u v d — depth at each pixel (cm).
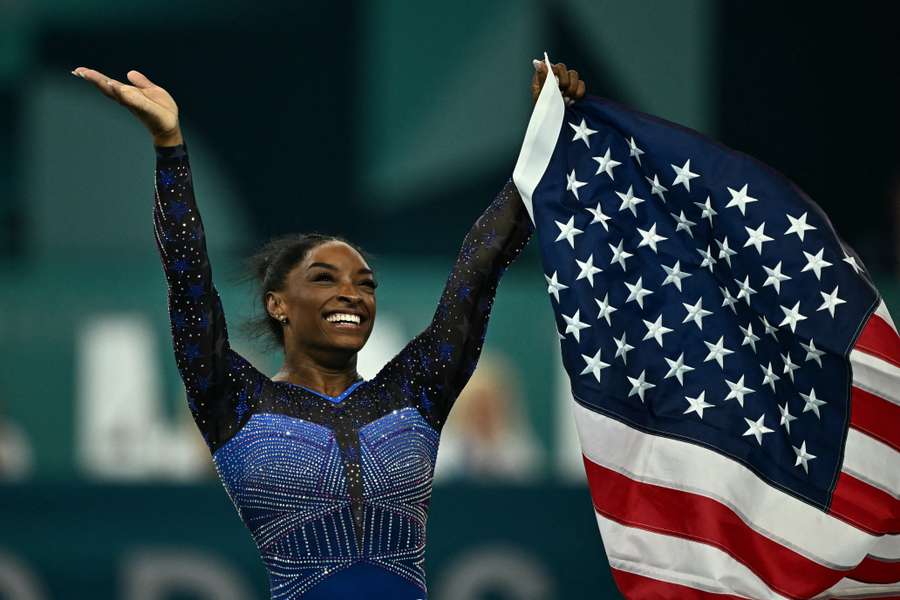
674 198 1596
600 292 1566
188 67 4597
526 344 3706
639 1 4606
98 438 3641
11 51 4506
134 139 4503
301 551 1385
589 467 1545
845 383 1556
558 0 4584
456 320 1495
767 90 4656
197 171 4575
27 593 2444
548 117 1592
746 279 1580
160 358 3762
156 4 4575
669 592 1523
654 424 1562
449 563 2464
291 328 1476
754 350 1575
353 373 1486
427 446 1455
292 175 4603
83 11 4544
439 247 4609
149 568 2466
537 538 2488
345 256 1480
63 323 3753
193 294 1392
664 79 4622
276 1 4600
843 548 1539
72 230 4462
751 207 1580
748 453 1555
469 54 4597
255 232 4575
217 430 1417
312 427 1415
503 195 1588
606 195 1595
